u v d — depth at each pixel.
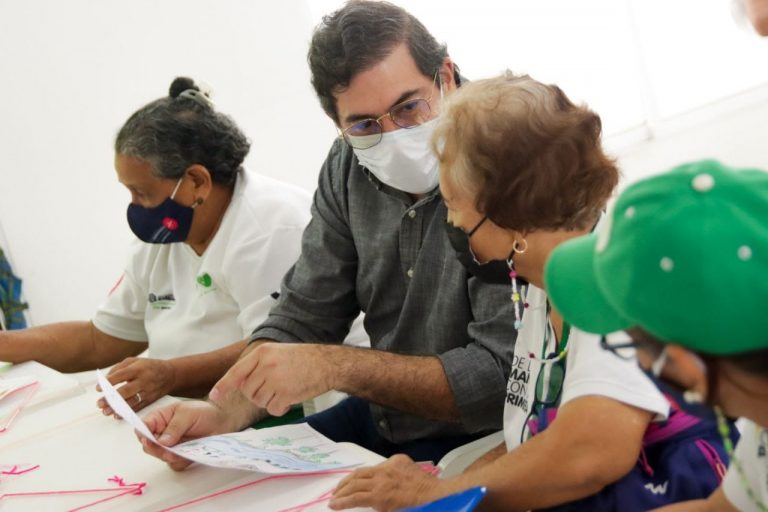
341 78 1.42
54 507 1.14
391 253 1.61
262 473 1.14
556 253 0.70
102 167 3.12
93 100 3.08
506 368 1.35
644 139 4.64
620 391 0.89
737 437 0.92
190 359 1.70
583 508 0.95
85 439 1.41
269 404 1.29
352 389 1.35
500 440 1.37
